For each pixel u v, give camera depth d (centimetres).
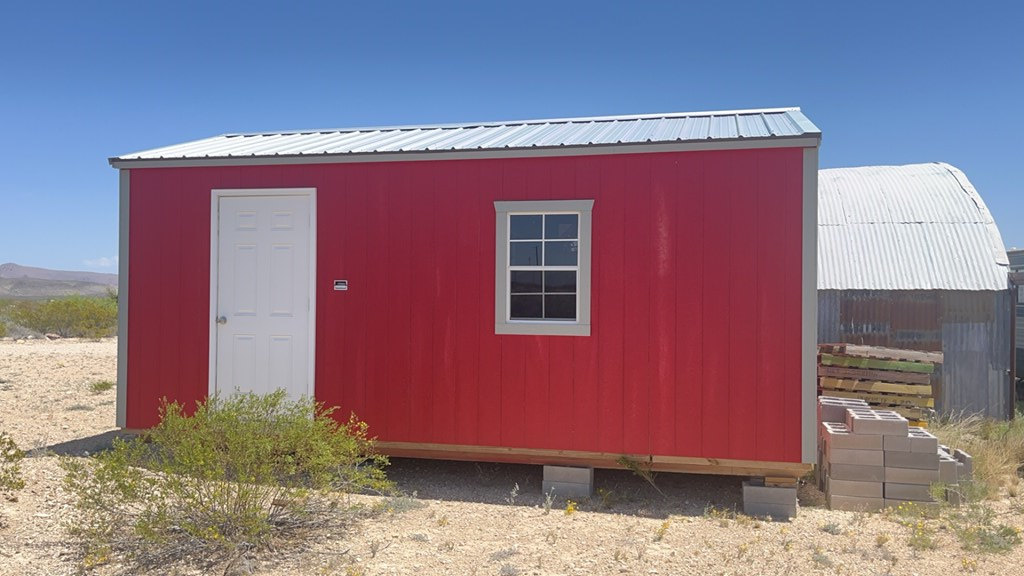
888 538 577
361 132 966
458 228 718
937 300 1129
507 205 705
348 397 740
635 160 680
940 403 1123
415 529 565
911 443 662
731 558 522
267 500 565
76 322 2353
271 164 757
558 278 706
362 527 561
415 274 727
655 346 672
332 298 746
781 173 649
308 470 582
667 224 672
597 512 644
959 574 504
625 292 680
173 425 535
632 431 675
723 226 659
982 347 1112
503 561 498
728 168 660
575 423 688
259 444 519
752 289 652
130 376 786
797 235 644
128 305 788
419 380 724
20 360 1508
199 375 770
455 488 711
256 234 767
